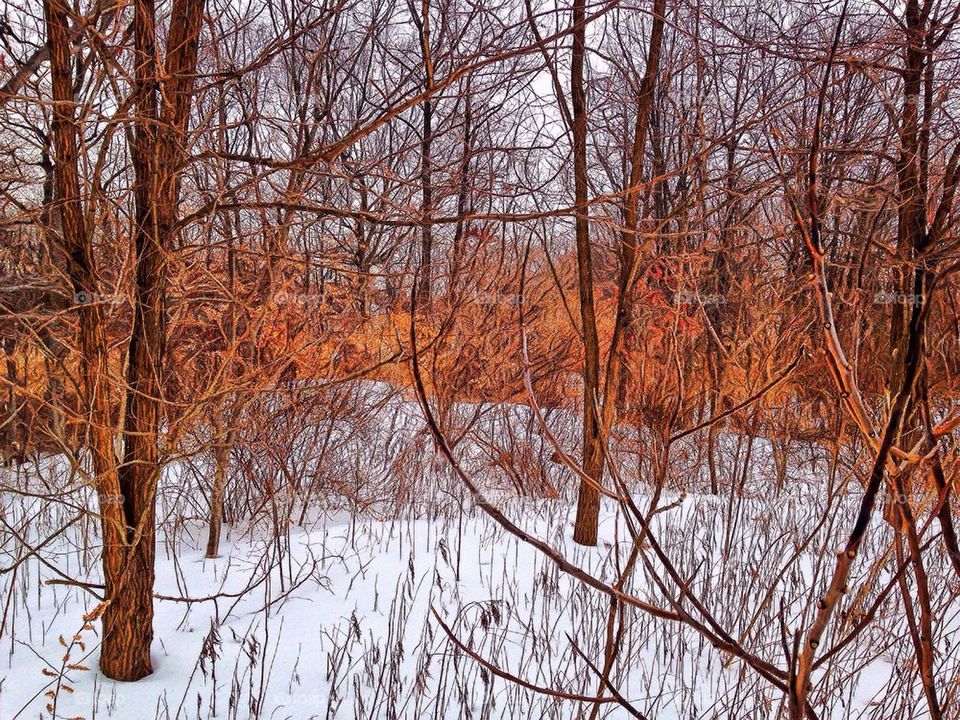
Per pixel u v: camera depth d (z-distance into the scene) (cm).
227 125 327
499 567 468
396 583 437
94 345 304
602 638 377
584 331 497
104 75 276
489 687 312
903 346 364
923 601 142
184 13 301
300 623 386
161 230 311
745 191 351
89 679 320
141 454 313
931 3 437
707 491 648
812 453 604
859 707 332
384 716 308
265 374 443
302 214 439
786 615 390
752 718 314
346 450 629
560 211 276
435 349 298
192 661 340
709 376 465
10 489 318
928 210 320
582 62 480
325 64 433
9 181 350
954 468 144
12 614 382
